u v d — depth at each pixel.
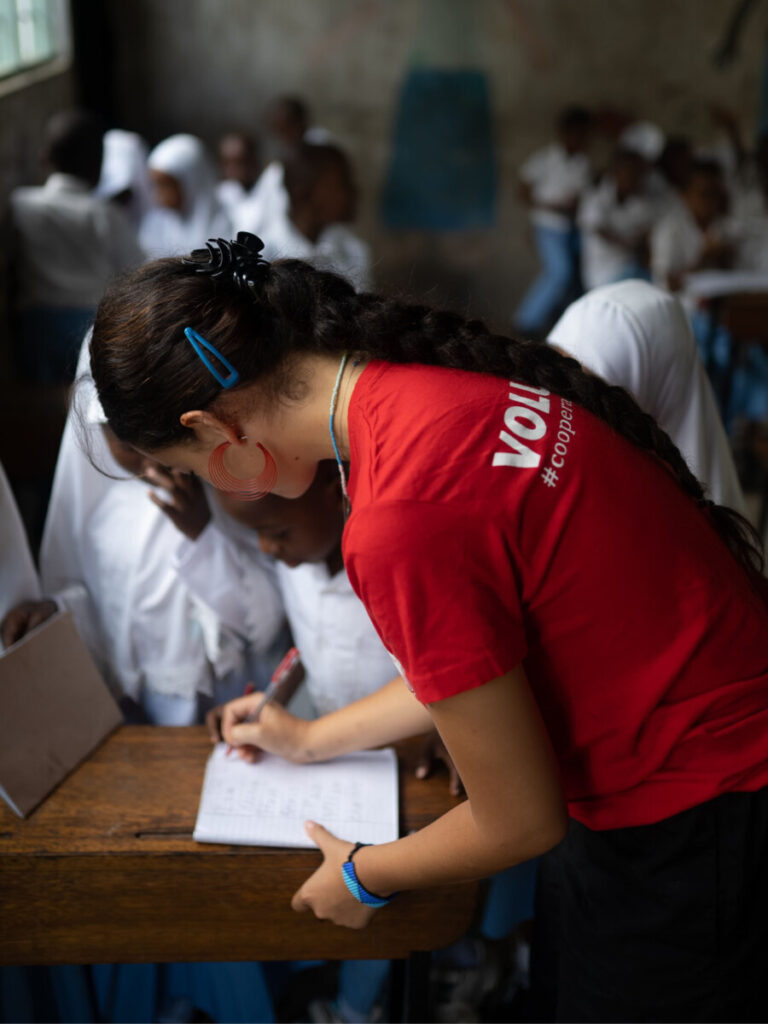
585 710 0.97
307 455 0.97
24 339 3.79
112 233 3.75
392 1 6.19
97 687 1.41
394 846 1.05
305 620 1.53
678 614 0.94
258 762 1.34
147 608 1.60
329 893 1.14
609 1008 1.15
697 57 6.35
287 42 6.26
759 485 3.75
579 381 0.97
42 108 4.99
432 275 6.67
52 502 1.59
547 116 6.44
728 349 3.91
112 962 1.27
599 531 0.89
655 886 1.05
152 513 1.57
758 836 1.02
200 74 6.28
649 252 5.34
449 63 6.31
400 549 0.82
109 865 1.20
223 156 5.27
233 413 0.91
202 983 1.53
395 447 0.86
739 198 5.60
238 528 1.58
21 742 1.27
